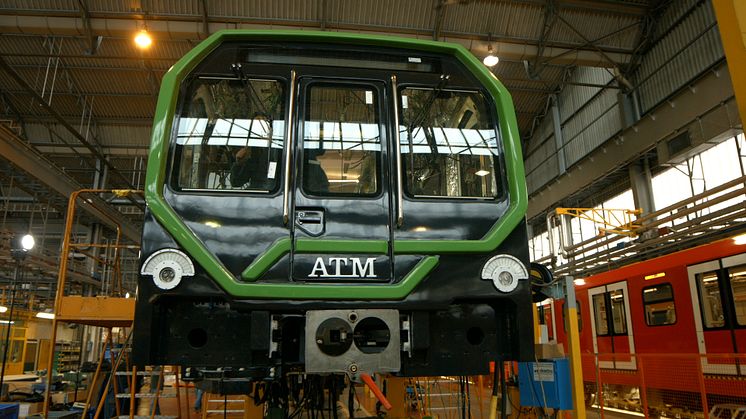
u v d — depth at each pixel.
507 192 3.66
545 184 20.59
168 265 3.11
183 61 3.60
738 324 9.07
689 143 13.48
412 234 3.42
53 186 14.65
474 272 3.36
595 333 13.07
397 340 3.15
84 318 5.97
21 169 13.23
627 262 15.62
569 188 18.97
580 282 13.94
